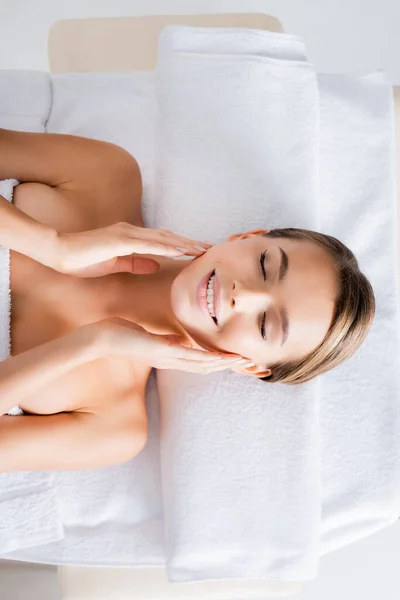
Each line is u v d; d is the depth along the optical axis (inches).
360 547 60.2
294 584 49.9
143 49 53.6
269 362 40.4
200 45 45.3
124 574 49.4
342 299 39.3
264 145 44.8
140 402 44.6
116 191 44.9
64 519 46.7
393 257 48.5
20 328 42.3
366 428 47.0
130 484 46.9
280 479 43.5
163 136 44.9
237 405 43.8
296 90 45.5
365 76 50.1
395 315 47.9
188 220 44.7
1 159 42.5
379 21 71.7
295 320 38.3
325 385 46.9
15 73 49.2
